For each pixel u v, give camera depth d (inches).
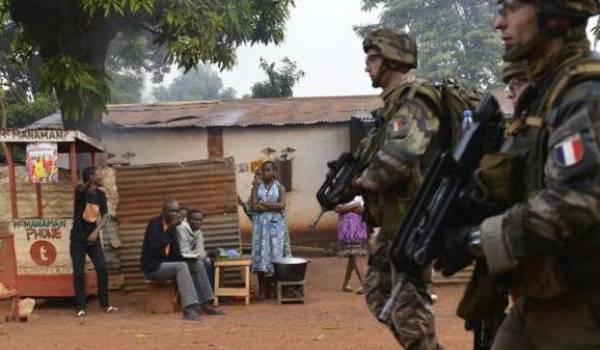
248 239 631.8
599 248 85.8
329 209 177.6
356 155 172.6
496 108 99.1
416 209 96.3
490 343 107.8
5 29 765.3
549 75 91.8
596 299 88.0
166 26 474.6
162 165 458.0
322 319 344.8
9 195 439.2
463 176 94.4
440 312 350.3
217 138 627.5
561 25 89.7
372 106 666.8
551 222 82.0
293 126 624.7
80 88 451.8
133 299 431.5
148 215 457.1
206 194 456.1
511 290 97.1
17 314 355.9
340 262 579.2
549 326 92.1
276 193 422.0
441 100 152.8
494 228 86.6
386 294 164.6
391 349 268.4
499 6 94.4
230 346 281.3
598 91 84.5
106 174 450.0
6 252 354.0
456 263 92.4
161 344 287.9
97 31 471.2
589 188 80.9
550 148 85.8
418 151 147.4
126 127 620.7
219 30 458.6
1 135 386.9
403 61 159.8
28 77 938.7
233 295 407.2
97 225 384.2
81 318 366.3
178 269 363.3
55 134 394.3
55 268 397.7
